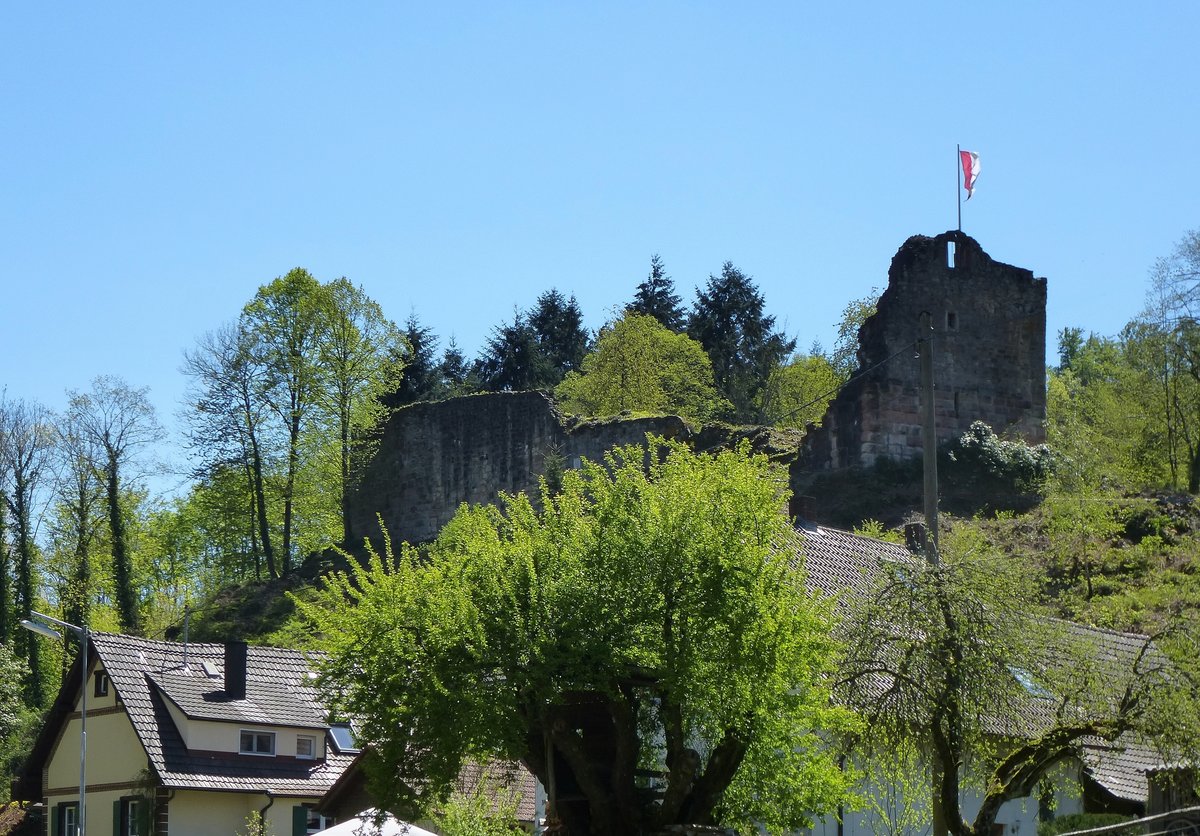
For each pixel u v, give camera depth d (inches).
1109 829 757.3
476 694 766.5
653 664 796.6
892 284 2110.0
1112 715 716.7
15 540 2311.8
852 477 2026.3
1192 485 2228.1
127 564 2379.4
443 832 992.9
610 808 804.0
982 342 2138.3
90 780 1368.1
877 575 755.4
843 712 754.8
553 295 3678.6
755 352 3371.1
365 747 801.6
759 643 780.0
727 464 858.1
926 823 904.9
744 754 824.9
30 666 2245.3
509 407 2245.3
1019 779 713.6
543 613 786.2
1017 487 1998.0
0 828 1711.4
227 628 2097.7
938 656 694.5
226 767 1317.7
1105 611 1451.8
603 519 824.3
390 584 808.9
